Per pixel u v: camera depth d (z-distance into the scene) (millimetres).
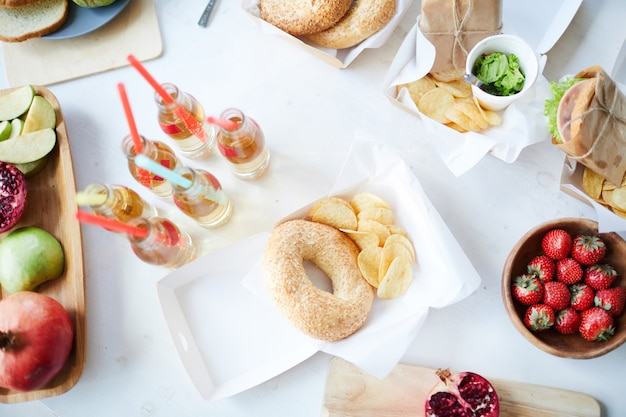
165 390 876
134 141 733
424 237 833
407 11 931
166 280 845
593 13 901
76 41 946
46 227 897
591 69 800
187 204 802
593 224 799
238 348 867
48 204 902
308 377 866
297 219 846
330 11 846
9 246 850
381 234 829
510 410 825
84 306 869
